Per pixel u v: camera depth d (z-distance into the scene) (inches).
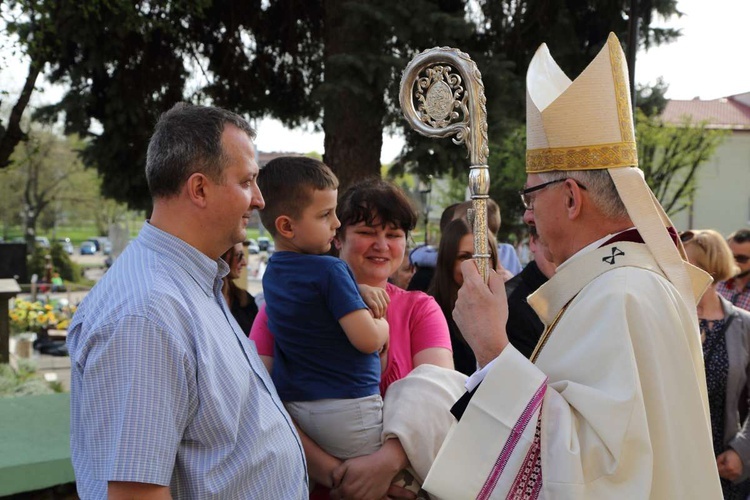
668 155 812.6
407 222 94.0
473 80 70.8
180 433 58.9
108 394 56.4
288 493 65.9
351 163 295.1
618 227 66.8
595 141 65.9
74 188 1418.6
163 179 65.1
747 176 1305.4
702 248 135.7
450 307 121.6
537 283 113.7
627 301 61.0
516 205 763.4
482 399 63.9
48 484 100.5
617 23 328.8
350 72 275.4
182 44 347.9
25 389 183.9
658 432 59.1
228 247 68.3
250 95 382.6
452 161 301.6
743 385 131.3
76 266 1155.9
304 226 83.9
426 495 84.1
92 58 313.0
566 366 63.2
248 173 66.5
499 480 61.4
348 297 80.4
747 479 131.7
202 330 61.6
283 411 69.6
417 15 271.6
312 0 360.5
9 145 288.0
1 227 1852.9
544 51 77.1
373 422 81.7
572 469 57.9
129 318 57.5
